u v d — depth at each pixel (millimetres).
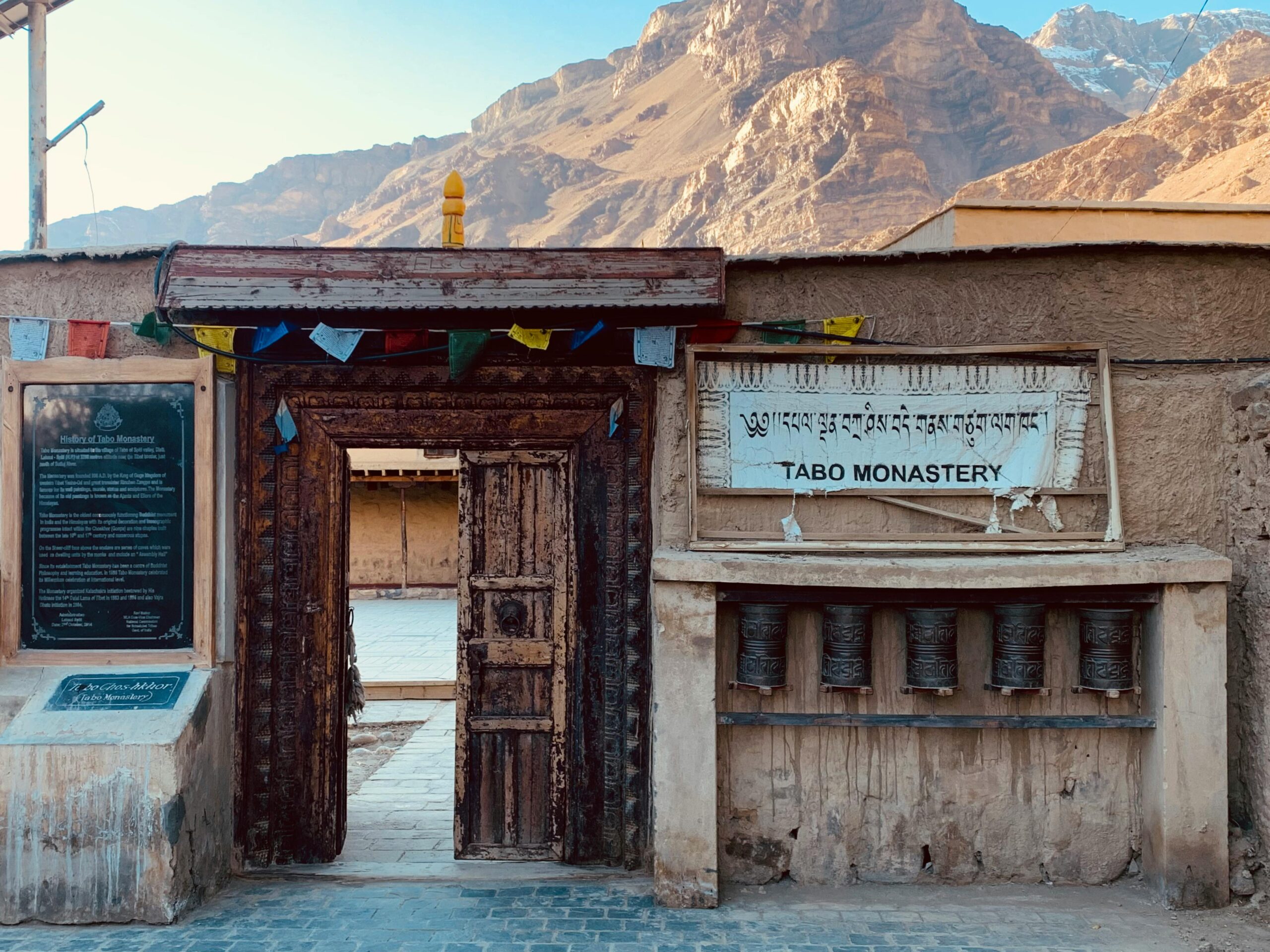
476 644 5129
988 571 4512
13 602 4809
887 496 4875
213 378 4859
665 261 4707
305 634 5082
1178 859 4508
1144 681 4723
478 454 5141
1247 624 4699
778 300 4949
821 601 4684
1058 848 4785
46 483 4859
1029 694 4781
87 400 4871
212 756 4809
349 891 4789
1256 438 4645
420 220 173250
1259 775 4586
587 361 5000
